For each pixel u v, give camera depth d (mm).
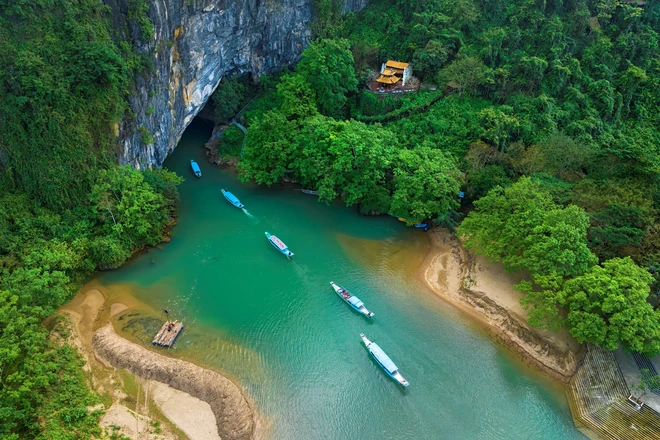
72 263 49469
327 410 41531
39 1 46844
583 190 56031
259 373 44219
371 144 65812
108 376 42250
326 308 51719
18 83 46719
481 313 51562
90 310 49156
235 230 63281
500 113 70625
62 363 41281
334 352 46844
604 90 74750
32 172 50062
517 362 46625
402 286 55188
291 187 72938
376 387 43750
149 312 49938
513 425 41125
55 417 37062
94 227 54312
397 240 62562
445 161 65688
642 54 80312
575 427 41062
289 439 39094
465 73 75000
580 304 43531
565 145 62406
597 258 47188
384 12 87812
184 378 42219
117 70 51156
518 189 53812
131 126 57969
